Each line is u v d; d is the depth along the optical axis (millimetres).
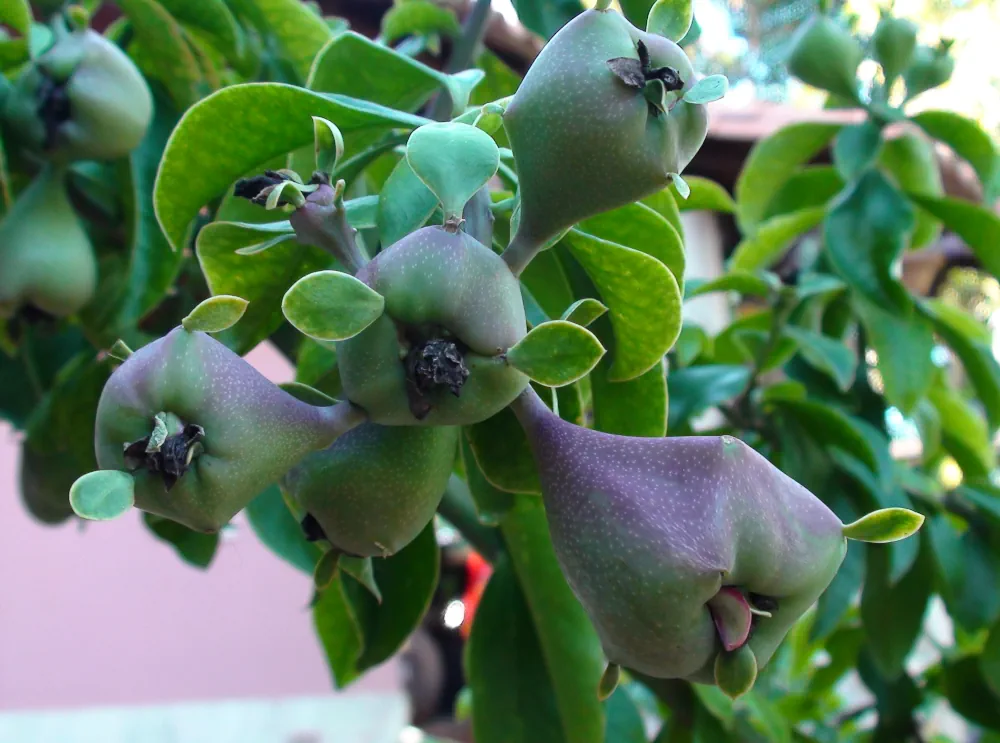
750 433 424
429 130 170
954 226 433
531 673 326
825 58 417
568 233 214
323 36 339
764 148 490
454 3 518
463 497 346
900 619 398
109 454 161
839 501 382
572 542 166
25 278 283
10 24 302
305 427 169
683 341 445
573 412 232
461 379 158
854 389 451
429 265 160
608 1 173
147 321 368
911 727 466
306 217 180
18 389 394
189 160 227
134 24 320
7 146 296
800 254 604
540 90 169
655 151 167
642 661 165
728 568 156
